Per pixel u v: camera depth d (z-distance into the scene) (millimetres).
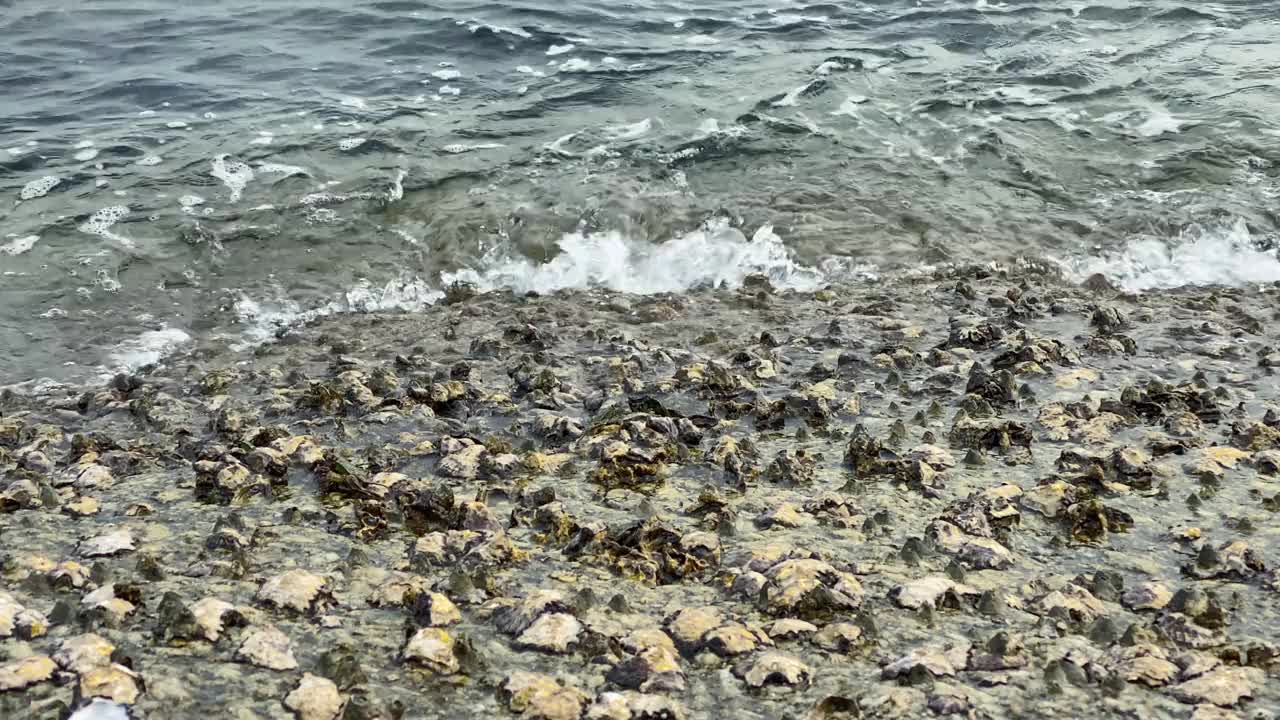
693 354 13094
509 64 23141
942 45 24078
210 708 6355
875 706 6469
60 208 16844
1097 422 10648
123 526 8820
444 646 6898
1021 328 13445
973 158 19078
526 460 9977
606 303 15055
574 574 8070
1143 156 19047
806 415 11047
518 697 6488
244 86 21859
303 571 7812
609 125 20094
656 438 10125
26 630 6957
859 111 20688
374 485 9523
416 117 20328
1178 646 7105
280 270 15812
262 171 18156
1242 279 16047
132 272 15461
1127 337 13148
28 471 9906
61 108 20703
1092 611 7496
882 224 17156
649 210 17328
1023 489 9391
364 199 17391
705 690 6691
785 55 23484
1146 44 23859
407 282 15820
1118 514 8852
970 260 16328
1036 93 21500
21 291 14883
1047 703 6508
